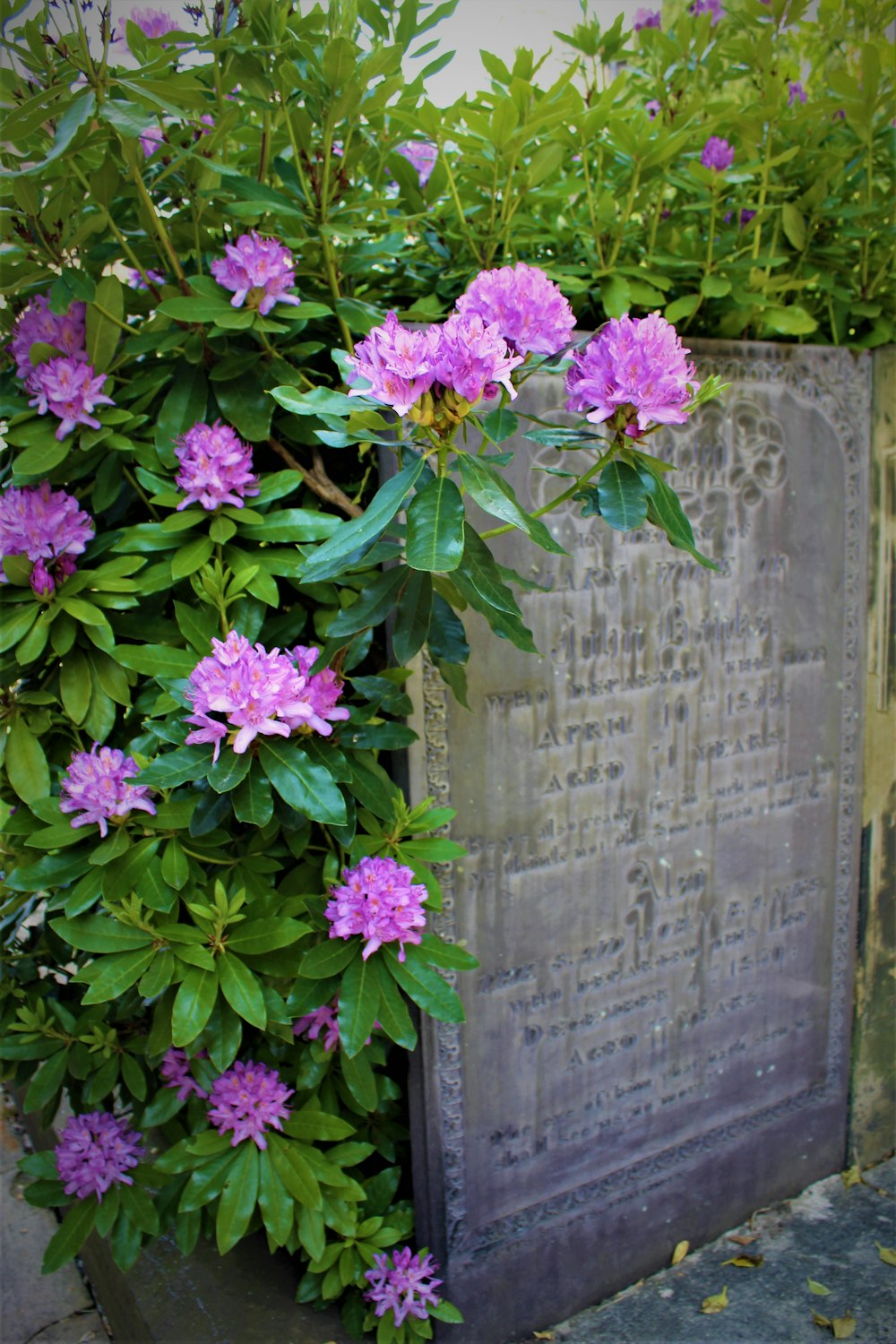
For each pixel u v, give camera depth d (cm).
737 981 226
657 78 206
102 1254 203
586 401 126
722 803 216
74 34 135
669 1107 218
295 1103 178
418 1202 188
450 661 148
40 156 148
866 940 245
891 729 240
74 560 158
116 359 166
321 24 159
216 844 154
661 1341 197
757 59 198
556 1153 202
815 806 232
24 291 164
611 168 208
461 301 135
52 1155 176
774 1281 213
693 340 198
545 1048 197
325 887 167
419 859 160
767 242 220
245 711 130
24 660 148
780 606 218
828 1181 248
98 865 149
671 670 204
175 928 148
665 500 132
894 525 231
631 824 203
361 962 151
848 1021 246
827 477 220
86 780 145
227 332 160
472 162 176
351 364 124
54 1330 200
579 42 199
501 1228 197
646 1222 217
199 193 156
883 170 221
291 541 156
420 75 168
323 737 149
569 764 192
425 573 139
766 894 228
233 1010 155
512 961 191
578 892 197
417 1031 180
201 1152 163
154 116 148
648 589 198
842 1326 197
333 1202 170
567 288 184
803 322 201
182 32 148
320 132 167
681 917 214
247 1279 195
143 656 146
